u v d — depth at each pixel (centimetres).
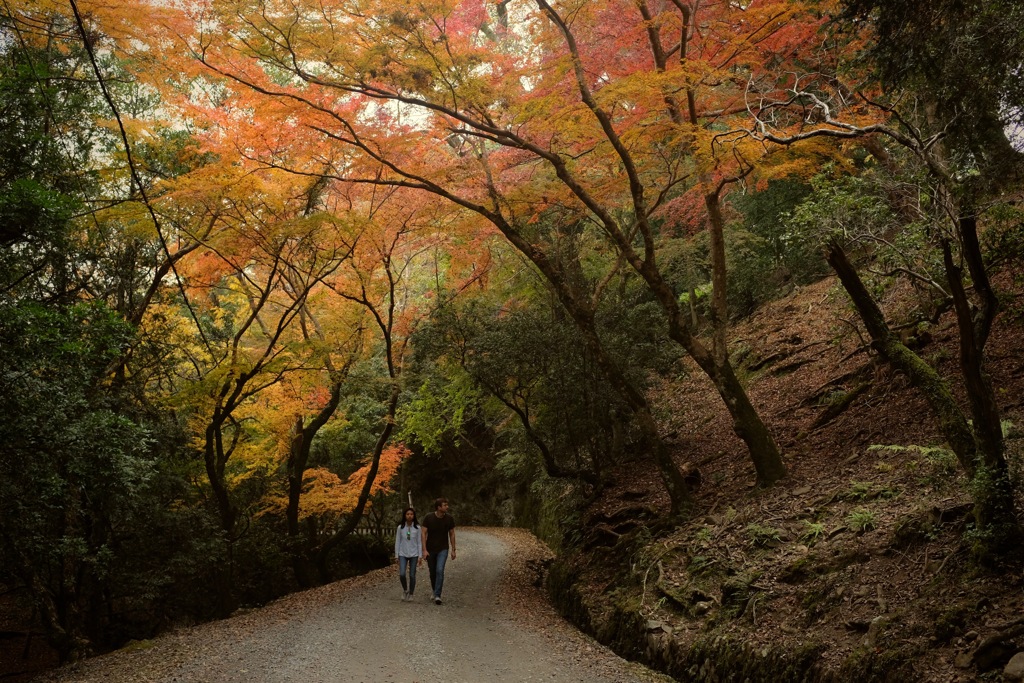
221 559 1606
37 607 1176
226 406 1530
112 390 1310
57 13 1045
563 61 1079
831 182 1076
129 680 709
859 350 1414
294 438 1869
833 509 920
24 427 755
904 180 763
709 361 1157
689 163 1614
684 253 1947
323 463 2514
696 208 1722
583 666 786
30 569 1109
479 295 1841
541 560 1659
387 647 831
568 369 1438
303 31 1035
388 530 2728
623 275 1834
